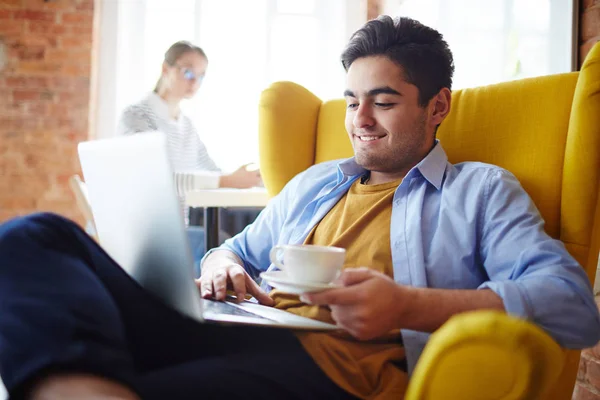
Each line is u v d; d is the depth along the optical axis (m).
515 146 1.18
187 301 0.80
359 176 1.25
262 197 2.09
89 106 3.24
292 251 0.83
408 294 0.82
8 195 3.21
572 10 2.03
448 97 1.19
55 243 0.71
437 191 1.11
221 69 3.39
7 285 0.64
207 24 3.38
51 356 0.56
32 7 3.19
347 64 1.19
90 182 0.99
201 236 2.46
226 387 0.74
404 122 1.13
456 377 0.62
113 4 3.32
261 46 3.41
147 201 0.82
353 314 0.78
